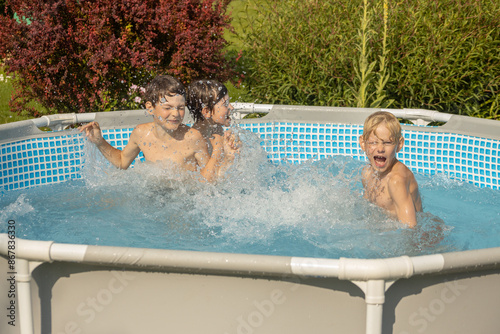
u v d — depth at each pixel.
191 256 2.03
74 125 5.17
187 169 3.60
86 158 4.18
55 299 2.22
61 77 6.06
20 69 5.94
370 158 2.95
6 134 4.05
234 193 3.47
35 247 2.07
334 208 3.25
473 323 2.23
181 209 3.29
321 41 6.24
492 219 3.40
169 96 3.30
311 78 6.22
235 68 6.59
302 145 4.73
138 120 4.57
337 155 4.67
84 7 5.92
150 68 5.91
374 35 5.86
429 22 5.91
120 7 5.95
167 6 5.98
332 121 4.66
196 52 6.09
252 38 6.68
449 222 3.33
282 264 1.98
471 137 4.21
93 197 3.57
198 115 3.65
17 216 3.33
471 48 5.85
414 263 1.96
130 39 6.08
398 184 2.93
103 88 6.02
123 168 3.81
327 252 2.79
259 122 4.70
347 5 6.36
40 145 4.18
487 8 6.09
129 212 3.29
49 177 4.23
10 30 5.83
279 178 3.77
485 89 5.89
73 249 2.07
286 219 3.15
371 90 5.89
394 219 3.04
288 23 6.45
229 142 3.52
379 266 1.93
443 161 4.38
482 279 2.18
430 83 5.86
